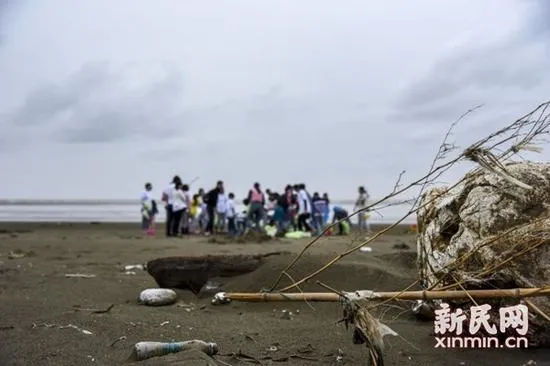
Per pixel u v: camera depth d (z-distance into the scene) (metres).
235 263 7.96
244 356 4.71
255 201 21.64
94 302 7.11
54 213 50.16
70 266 10.75
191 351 4.49
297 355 4.81
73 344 4.91
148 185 22.30
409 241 16.27
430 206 5.72
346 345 5.12
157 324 5.82
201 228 23.61
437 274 5.16
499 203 4.95
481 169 5.27
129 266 10.80
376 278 7.23
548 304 4.70
